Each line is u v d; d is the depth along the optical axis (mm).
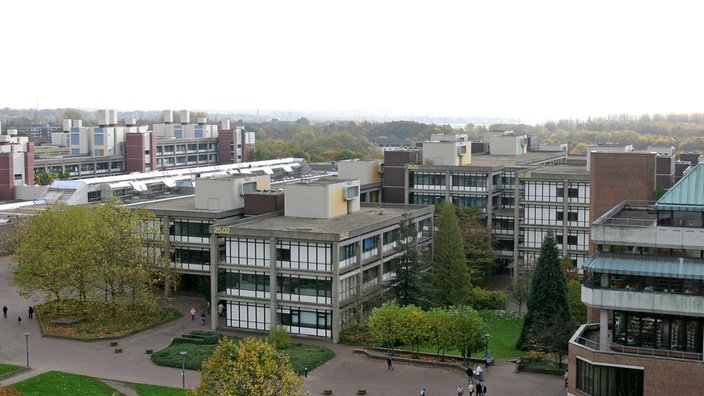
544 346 96500
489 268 150750
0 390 81375
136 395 86562
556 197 148500
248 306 113750
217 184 130875
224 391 69562
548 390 88875
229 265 114250
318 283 109688
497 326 118375
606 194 98562
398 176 170250
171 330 113875
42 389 87750
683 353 74375
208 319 119500
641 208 92500
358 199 134625
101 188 188750
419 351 103688
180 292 133875
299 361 97875
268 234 111125
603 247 78812
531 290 105000
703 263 74562
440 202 166375
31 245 120938
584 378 77562
